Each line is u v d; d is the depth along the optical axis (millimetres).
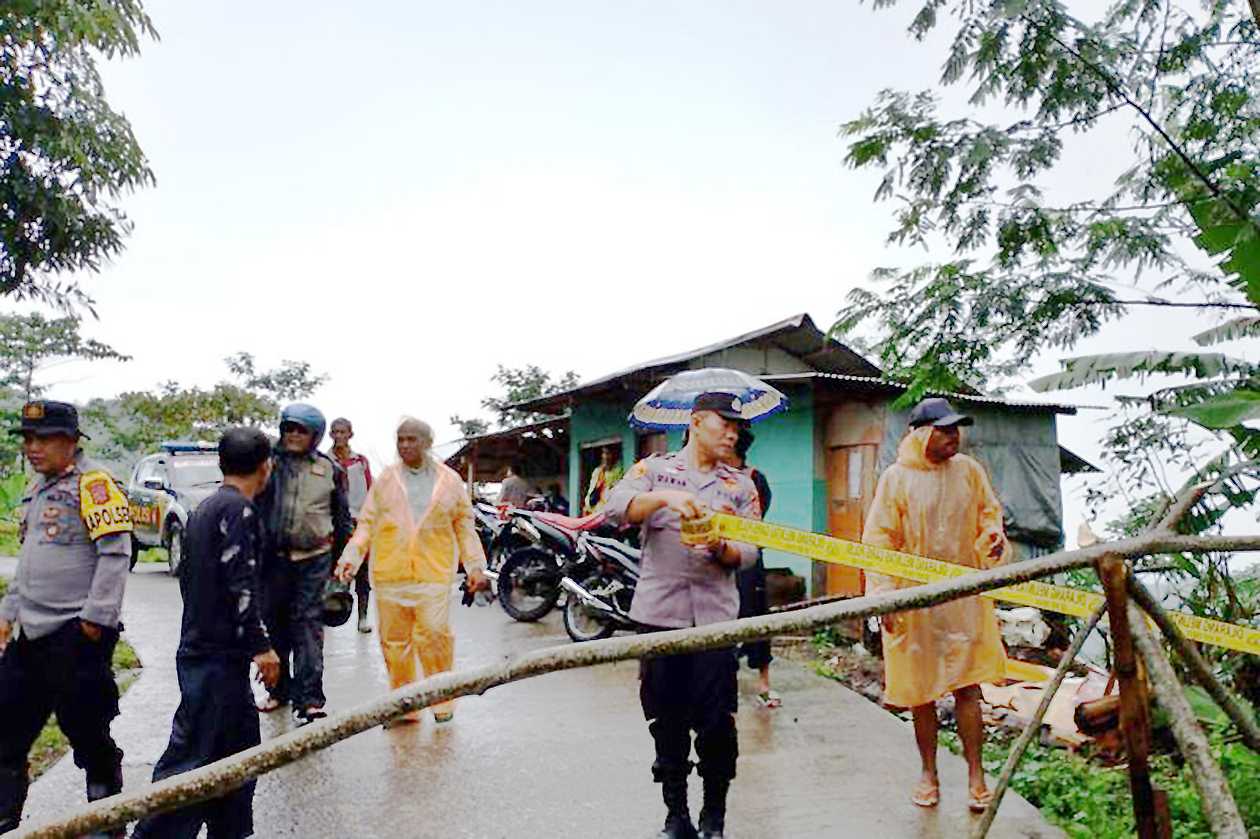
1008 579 1298
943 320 6352
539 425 16750
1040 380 5215
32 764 4598
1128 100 5625
